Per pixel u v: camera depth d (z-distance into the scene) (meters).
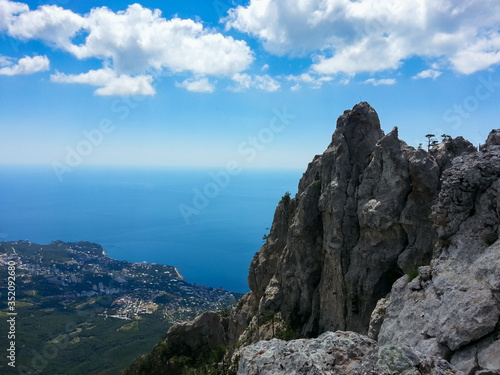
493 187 25.36
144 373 79.56
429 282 25.69
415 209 48.25
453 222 26.70
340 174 58.62
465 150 51.53
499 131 29.16
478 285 21.50
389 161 51.97
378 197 52.25
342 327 52.34
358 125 62.34
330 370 15.02
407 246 48.19
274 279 72.38
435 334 21.58
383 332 26.39
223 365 67.81
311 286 63.31
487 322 19.27
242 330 78.19
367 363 14.86
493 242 23.70
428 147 54.19
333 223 56.06
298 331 61.47
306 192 64.56
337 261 54.38
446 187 27.86
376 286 49.38
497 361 17.59
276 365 16.42
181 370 78.75
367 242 52.69
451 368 14.20
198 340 84.38
